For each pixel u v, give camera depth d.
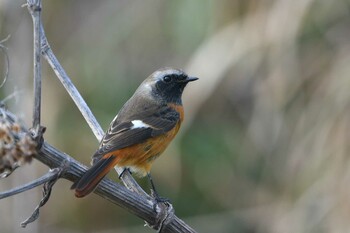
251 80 13.90
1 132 5.91
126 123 8.98
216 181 14.48
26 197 12.88
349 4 13.23
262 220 14.03
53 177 6.75
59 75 8.01
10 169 5.97
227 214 14.34
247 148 14.20
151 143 8.89
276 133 13.64
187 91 13.09
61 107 13.90
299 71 13.16
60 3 14.68
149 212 7.59
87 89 14.12
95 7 14.66
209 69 13.01
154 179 14.14
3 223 12.78
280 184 13.64
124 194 7.50
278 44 13.02
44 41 7.94
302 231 12.56
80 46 14.45
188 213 14.40
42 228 13.88
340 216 12.23
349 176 12.25
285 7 12.95
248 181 14.35
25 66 13.28
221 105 14.41
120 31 14.30
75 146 13.82
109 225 14.40
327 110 12.69
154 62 14.09
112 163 8.33
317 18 13.27
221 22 13.28
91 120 8.23
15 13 13.57
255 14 13.05
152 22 14.12
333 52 13.16
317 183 12.54
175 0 13.78
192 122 14.35
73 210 14.19
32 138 6.37
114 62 14.23
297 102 13.34
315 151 12.66
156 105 9.51
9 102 12.49
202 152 14.38
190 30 13.59
